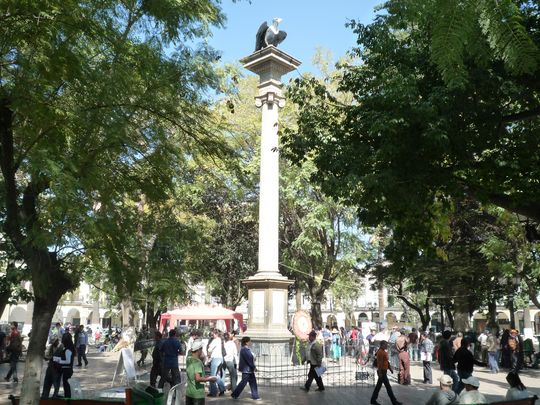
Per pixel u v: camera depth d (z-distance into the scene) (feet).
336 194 32.09
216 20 28.45
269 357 65.10
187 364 32.35
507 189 35.73
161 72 26.12
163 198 28.58
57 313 230.48
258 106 77.56
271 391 54.65
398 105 28.91
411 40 34.78
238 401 47.88
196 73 27.89
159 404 27.07
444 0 7.59
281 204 115.44
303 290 150.92
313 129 37.14
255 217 122.11
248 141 104.12
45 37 20.10
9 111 22.39
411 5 13.75
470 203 80.53
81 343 82.74
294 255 122.42
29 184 23.27
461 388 43.75
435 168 31.14
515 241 78.23
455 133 28.73
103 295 174.50
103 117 22.43
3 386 57.11
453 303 114.93
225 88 36.86
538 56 7.53
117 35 23.98
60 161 21.02
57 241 21.26
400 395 53.21
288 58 78.48
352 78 36.88
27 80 20.13
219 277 135.33
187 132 27.96
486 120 29.01
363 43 36.06
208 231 113.29
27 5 19.38
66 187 18.97
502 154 33.42
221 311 77.56
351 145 33.47
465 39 7.43
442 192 36.50
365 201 34.40
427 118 27.66
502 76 28.50
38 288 22.15
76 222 20.67
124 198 28.96
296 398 50.03
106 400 25.79
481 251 83.25
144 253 31.40
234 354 54.34
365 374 62.28
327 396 51.52
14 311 213.05
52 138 21.30
